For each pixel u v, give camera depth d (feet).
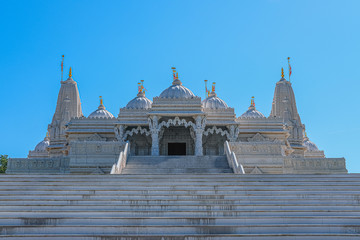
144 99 159.74
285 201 63.31
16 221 55.62
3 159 215.92
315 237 52.49
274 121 148.46
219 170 99.91
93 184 71.10
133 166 102.68
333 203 63.52
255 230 54.39
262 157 111.34
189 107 131.13
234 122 136.98
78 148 113.39
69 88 181.98
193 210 60.34
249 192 67.56
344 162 123.24
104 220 56.18
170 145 150.41
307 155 227.20
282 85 189.47
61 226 54.13
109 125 148.66
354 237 52.44
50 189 67.51
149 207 61.31
